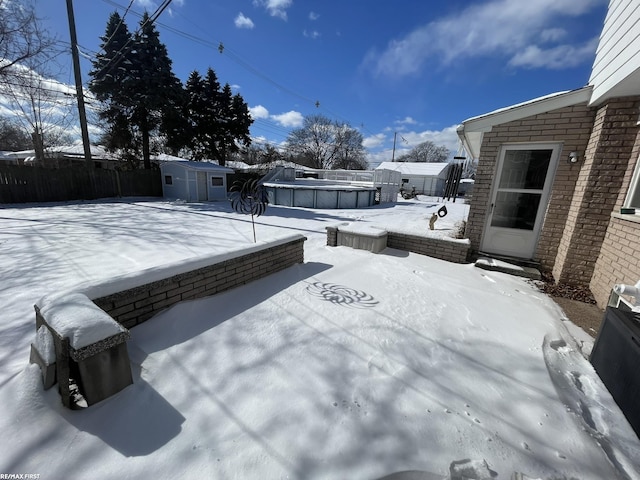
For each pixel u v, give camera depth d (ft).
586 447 4.60
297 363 6.36
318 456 4.19
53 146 59.41
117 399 5.01
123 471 3.84
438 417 5.06
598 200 11.68
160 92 46.34
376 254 15.83
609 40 10.49
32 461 3.90
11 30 26.94
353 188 46.91
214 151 70.90
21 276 11.60
